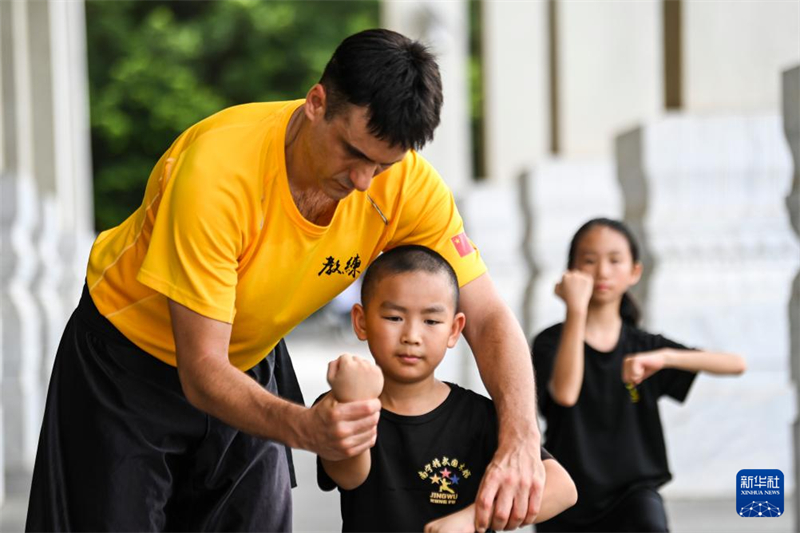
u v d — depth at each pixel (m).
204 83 65.62
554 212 21.98
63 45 33.44
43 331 23.86
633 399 11.45
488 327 8.35
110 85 63.47
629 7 22.72
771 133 17.39
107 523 8.17
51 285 25.52
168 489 8.47
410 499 8.05
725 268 17.53
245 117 7.73
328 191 7.42
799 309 13.87
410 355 7.93
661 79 22.67
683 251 17.44
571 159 22.31
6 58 27.14
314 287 8.13
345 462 7.73
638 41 22.72
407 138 6.99
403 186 8.17
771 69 17.91
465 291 8.48
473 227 29.44
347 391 6.71
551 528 11.41
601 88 22.75
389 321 7.95
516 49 33.34
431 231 8.42
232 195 7.41
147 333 8.28
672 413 17.34
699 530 14.84
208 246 7.34
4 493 18.41
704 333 17.34
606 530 11.34
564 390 10.80
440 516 8.04
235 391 7.08
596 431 11.38
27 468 20.78
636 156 17.80
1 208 20.66
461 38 42.19
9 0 27.09
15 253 20.72
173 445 8.47
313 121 7.24
